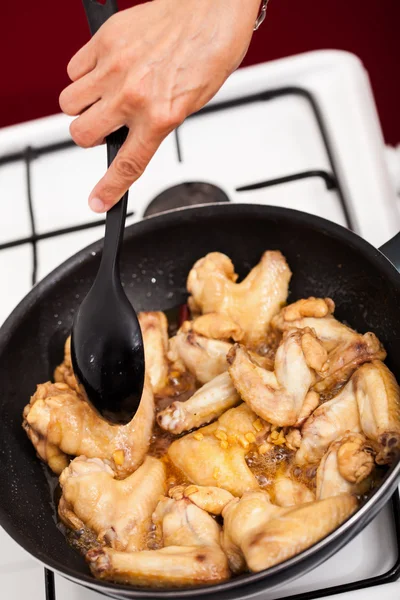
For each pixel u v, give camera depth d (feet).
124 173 2.23
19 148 3.33
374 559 2.39
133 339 2.36
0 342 2.65
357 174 3.09
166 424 2.59
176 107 2.17
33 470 2.62
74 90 2.30
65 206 3.19
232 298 2.81
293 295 2.89
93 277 2.85
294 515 2.21
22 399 2.72
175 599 2.10
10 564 2.50
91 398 2.39
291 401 2.48
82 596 2.41
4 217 3.22
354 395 2.47
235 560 2.29
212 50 2.20
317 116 3.21
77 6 4.89
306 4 5.11
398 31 5.10
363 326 2.72
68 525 2.50
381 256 2.57
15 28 4.94
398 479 2.18
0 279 3.07
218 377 2.65
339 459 2.30
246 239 2.90
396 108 5.00
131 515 2.43
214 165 3.19
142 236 2.88
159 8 2.25
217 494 2.40
